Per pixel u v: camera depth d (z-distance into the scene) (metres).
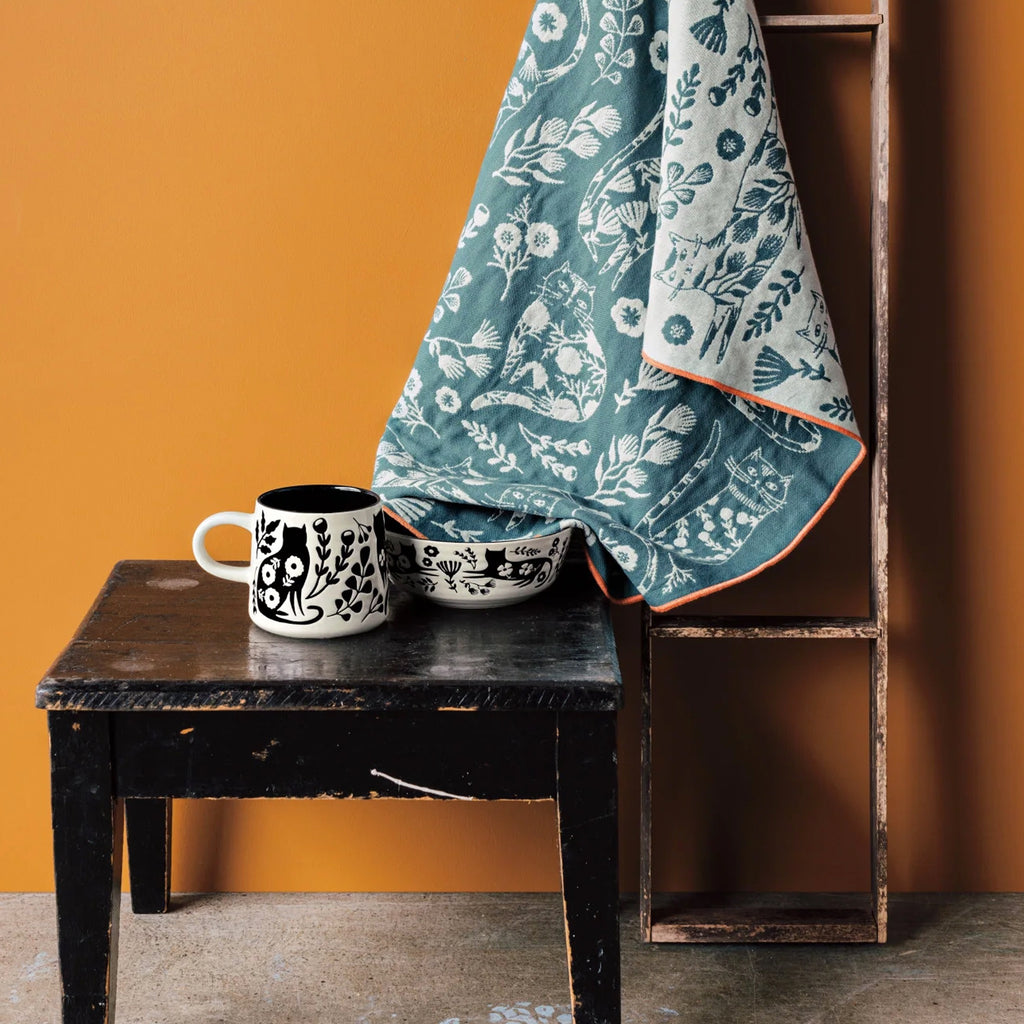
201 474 1.43
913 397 1.40
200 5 1.32
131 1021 1.25
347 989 1.31
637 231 1.25
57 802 1.01
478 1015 1.27
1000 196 1.36
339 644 1.07
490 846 1.50
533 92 1.25
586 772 1.01
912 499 1.42
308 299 1.39
